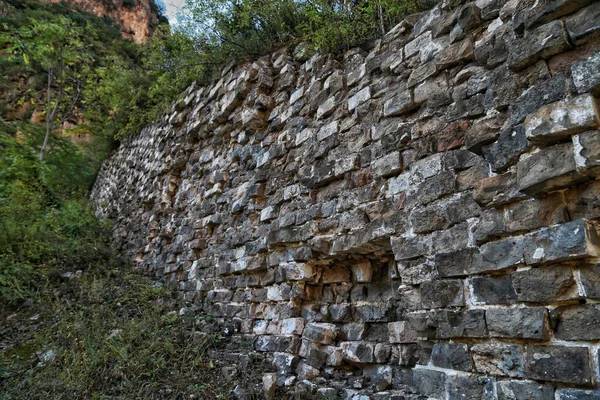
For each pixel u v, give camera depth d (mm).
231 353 3639
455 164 2342
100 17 25797
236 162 4891
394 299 2824
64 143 10688
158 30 8008
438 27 2652
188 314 4469
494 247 1976
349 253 3033
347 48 3676
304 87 3986
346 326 3088
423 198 2482
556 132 1687
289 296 3494
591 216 1646
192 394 3033
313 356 3100
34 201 7438
